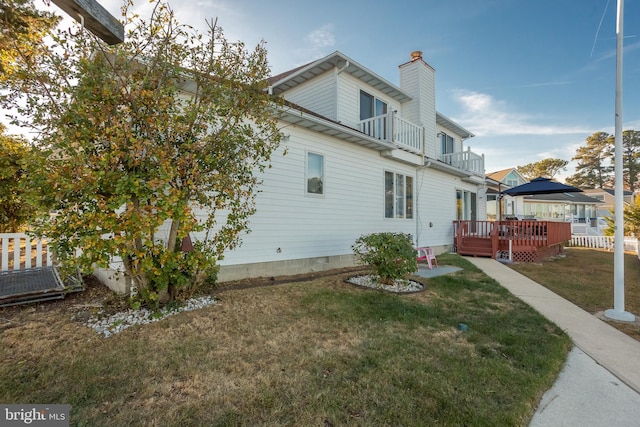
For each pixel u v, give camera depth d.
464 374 2.84
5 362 2.78
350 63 9.33
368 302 5.04
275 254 6.92
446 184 13.48
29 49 3.36
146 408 2.24
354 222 8.86
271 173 6.82
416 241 11.23
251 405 2.31
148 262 3.58
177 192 3.54
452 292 5.97
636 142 42.03
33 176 3.20
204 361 2.93
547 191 11.56
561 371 3.08
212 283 4.95
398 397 2.45
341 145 8.49
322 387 2.57
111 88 3.37
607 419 2.34
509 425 2.18
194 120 3.90
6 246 5.46
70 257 3.59
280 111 5.17
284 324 3.97
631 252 14.30
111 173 3.26
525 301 5.49
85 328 3.54
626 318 4.55
